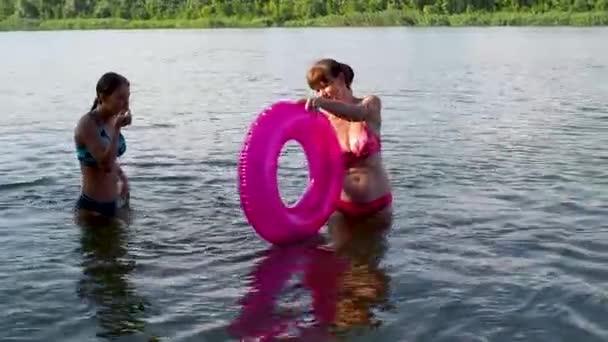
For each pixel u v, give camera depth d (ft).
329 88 21.27
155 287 16.10
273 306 15.10
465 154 29.66
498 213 21.25
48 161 28.78
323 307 15.03
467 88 56.54
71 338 13.80
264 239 19.10
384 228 20.04
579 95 50.72
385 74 69.82
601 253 17.95
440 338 13.65
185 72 73.61
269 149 18.72
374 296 15.51
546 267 17.04
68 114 43.86
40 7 253.03
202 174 26.21
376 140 21.43
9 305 15.21
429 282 16.21
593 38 132.77
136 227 20.15
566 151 30.19
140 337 13.82
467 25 208.74
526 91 53.83
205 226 20.25
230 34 178.29
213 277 16.67
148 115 42.57
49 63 89.40
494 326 14.08
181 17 244.22
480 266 17.13
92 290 15.97
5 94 55.06
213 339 13.73
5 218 21.09
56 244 18.86
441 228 19.95
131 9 248.93
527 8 212.23
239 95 52.75
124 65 84.33
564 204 22.13
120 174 21.83
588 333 13.82
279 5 232.94
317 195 19.98
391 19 214.90
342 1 231.30
